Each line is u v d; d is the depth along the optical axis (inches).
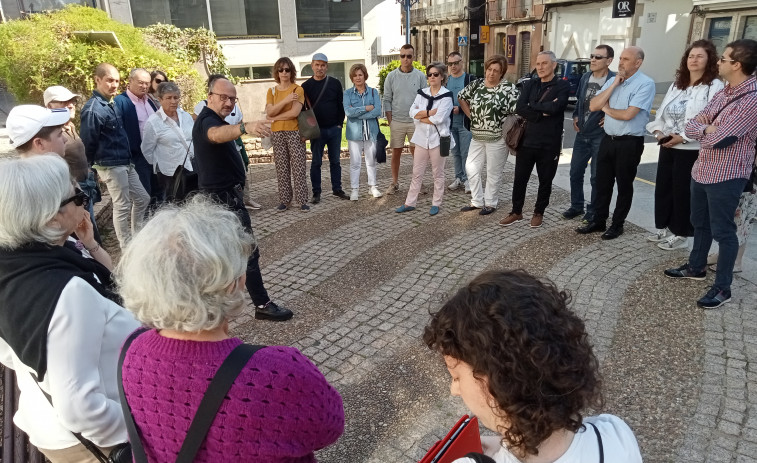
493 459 38.2
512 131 211.0
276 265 194.4
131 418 44.5
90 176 148.8
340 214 250.2
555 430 35.6
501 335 34.6
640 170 314.7
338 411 49.4
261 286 148.9
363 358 132.9
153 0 510.0
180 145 197.5
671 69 797.2
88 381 54.3
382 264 191.6
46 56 281.0
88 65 285.9
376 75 583.2
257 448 42.7
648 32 802.8
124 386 44.9
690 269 161.5
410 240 213.3
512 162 343.3
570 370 34.5
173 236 44.7
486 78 223.5
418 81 260.1
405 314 154.4
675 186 173.8
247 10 539.2
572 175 226.7
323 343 140.5
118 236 195.5
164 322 43.1
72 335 53.2
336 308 160.1
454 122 268.8
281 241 218.1
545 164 208.8
